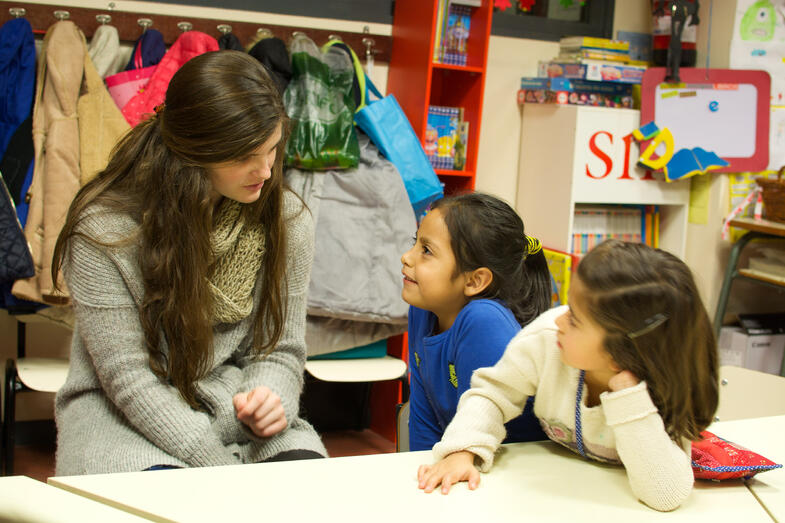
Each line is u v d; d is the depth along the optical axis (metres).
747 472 0.94
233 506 0.81
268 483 0.88
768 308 3.56
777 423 1.19
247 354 1.46
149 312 1.27
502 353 1.21
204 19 2.71
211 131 1.13
